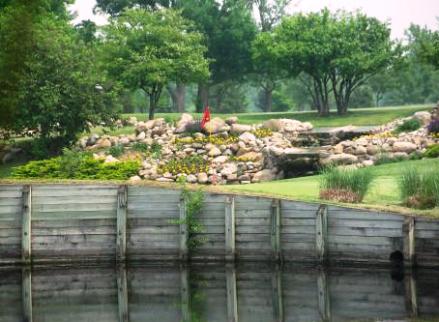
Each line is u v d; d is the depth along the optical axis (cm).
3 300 2303
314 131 4531
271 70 8256
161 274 2650
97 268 2784
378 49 6275
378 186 2989
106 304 2225
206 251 2752
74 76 4544
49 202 2823
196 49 6072
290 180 3516
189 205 2744
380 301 2105
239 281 2473
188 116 4669
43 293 2394
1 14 4684
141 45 5759
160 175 3962
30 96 4481
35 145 4547
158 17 5938
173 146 4291
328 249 2588
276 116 6462
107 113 4694
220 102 9862
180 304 2191
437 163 3491
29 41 3734
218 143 4253
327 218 2586
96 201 2825
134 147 4353
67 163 3772
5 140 4584
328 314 1975
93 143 4622
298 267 2638
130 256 2803
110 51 5703
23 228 2783
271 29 9275
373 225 2523
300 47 6184
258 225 2698
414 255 2452
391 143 4062
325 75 6425
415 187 2667
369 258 2530
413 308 1992
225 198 2731
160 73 5553
